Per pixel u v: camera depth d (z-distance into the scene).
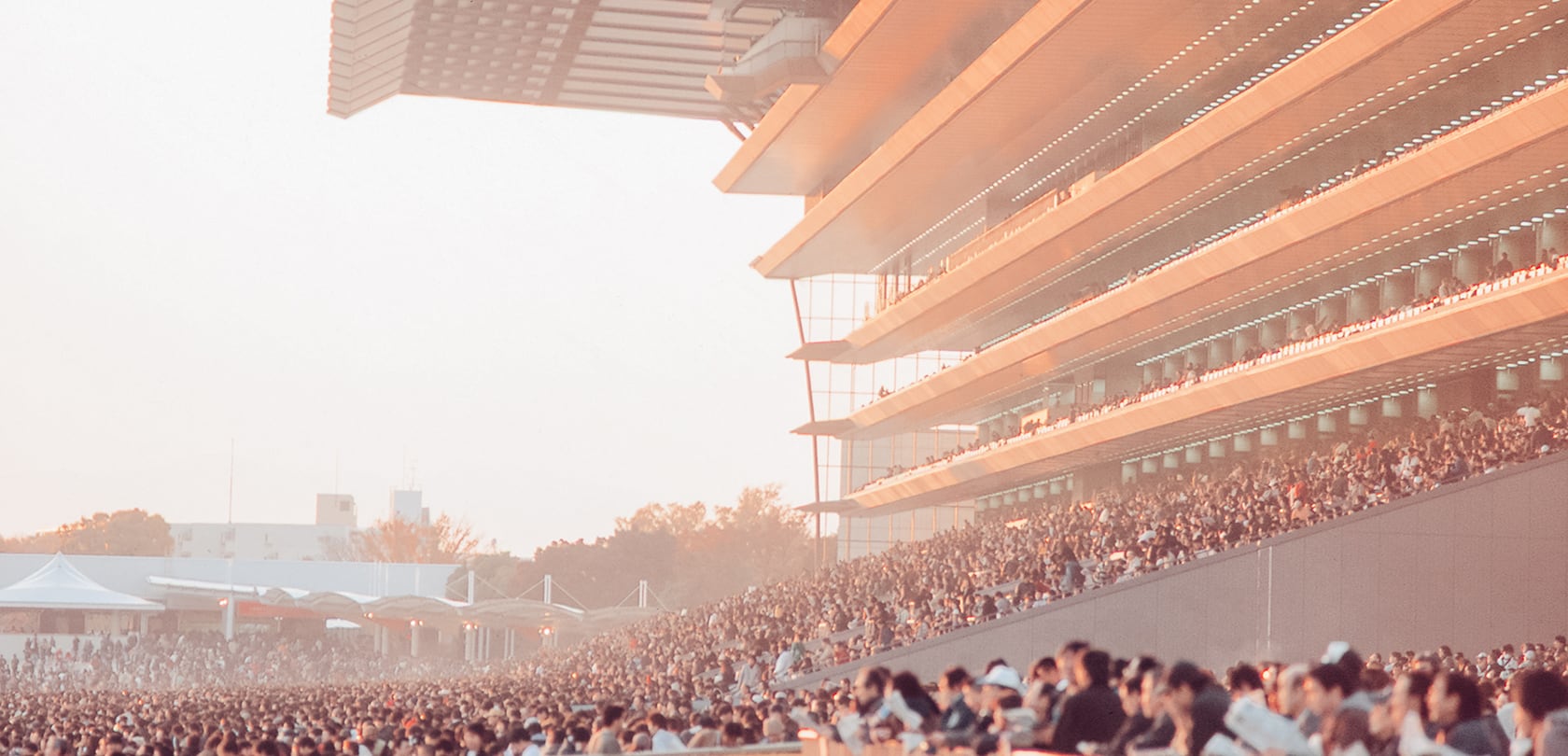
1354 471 45.84
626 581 157.25
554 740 22.83
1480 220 49.91
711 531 171.88
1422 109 52.03
